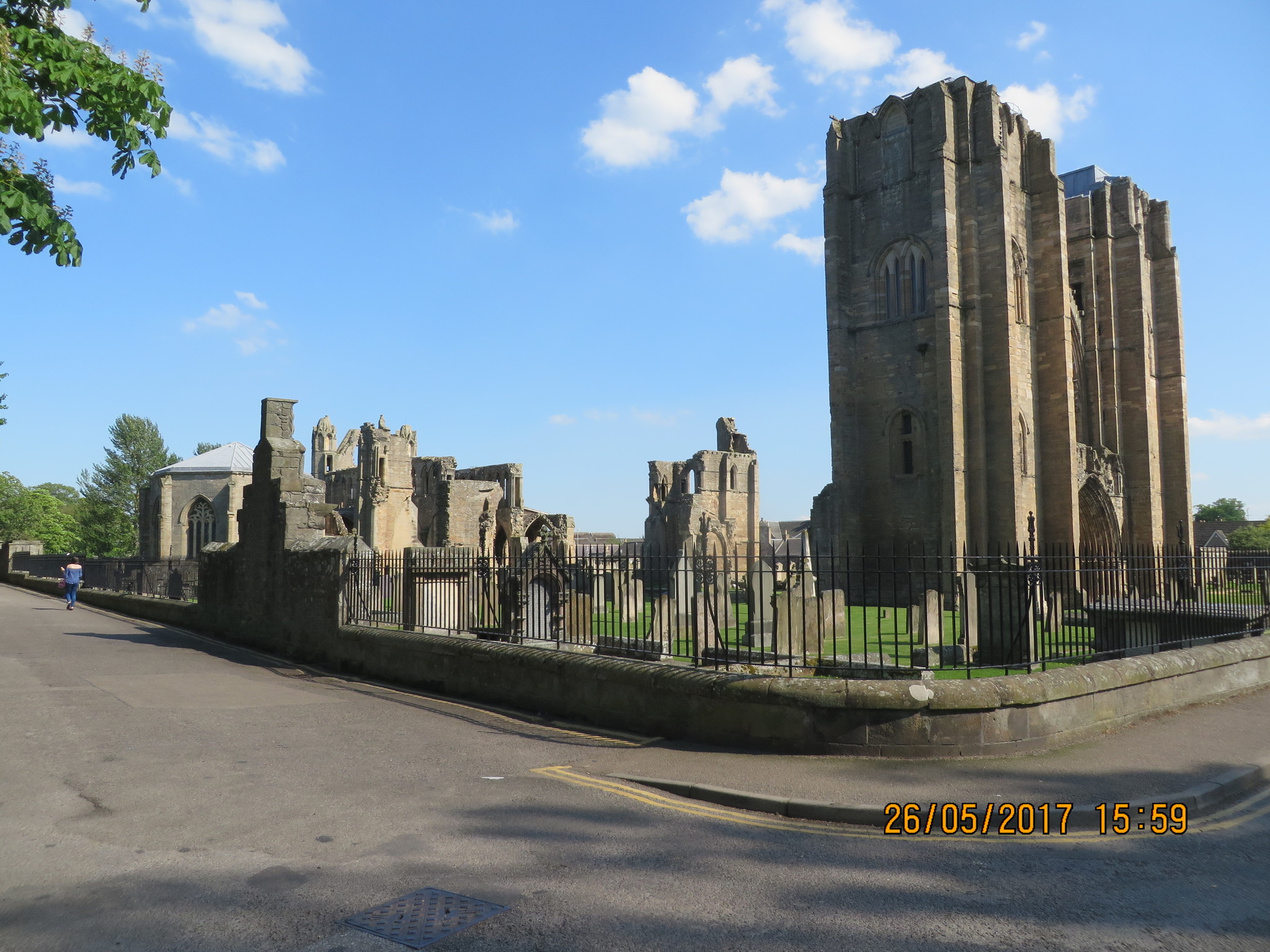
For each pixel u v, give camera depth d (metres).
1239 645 13.30
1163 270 51.81
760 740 9.43
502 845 6.49
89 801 7.33
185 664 16.06
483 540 44.81
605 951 4.77
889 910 5.41
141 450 95.81
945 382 39.72
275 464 19.56
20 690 12.41
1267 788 8.43
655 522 59.22
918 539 41.22
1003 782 8.03
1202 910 5.48
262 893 5.48
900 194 43.31
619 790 8.02
